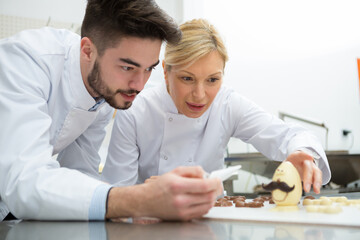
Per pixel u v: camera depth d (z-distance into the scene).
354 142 3.23
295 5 3.36
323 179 1.24
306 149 1.17
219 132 1.46
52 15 2.96
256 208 0.89
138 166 1.52
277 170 0.88
